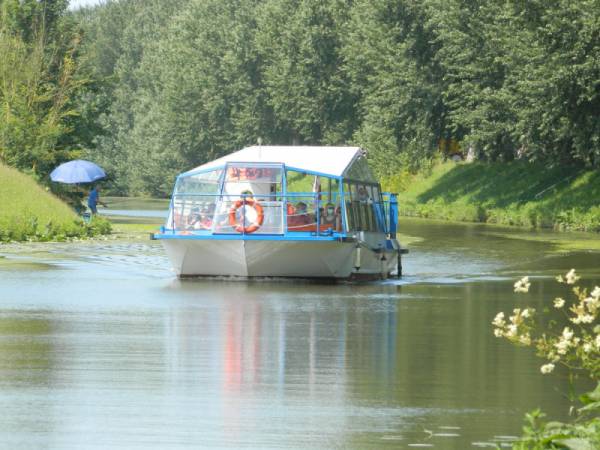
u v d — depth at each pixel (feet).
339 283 189.67
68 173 368.07
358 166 205.77
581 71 360.28
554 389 90.53
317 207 188.75
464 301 161.07
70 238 304.71
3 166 344.49
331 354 109.09
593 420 68.54
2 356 105.40
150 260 233.35
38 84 427.33
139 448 70.28
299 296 166.81
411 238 330.54
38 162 395.14
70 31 459.32
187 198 195.52
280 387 91.09
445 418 79.61
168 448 70.38
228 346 113.80
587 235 349.82
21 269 210.79
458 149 598.34
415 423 78.02
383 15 547.90
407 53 537.24
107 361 102.99
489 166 530.68
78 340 116.57
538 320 136.36
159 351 109.60
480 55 460.14
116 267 216.13
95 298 160.56
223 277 193.77
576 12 360.48
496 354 109.29
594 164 428.15
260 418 79.20
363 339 120.16
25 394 86.94
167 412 80.89
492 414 81.05
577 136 383.45
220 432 74.84
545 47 368.48
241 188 195.21
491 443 71.97
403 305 155.33
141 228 357.82
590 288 179.83
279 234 189.26
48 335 120.26
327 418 79.46
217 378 94.89
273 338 120.26
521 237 337.52
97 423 77.10
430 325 132.67
